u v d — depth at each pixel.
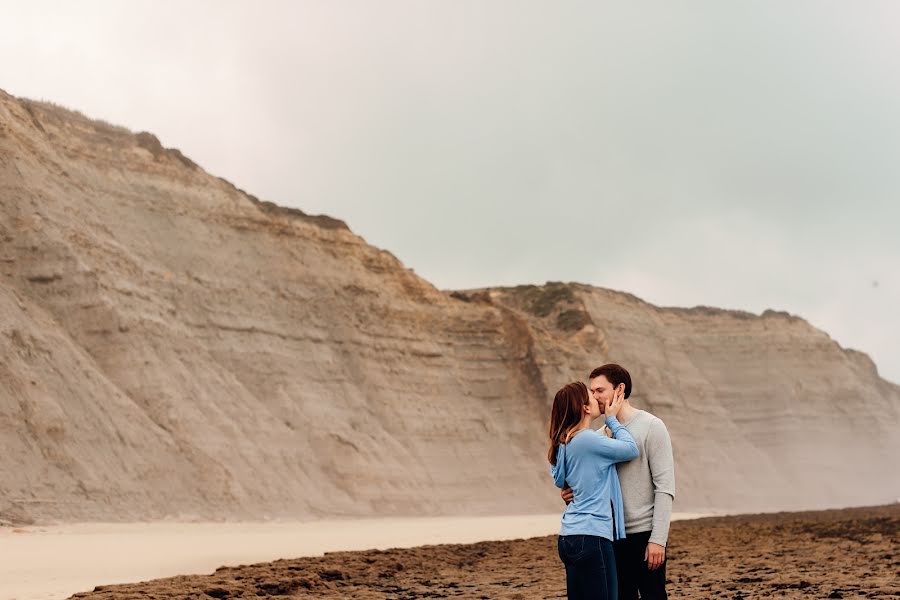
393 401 75.06
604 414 8.29
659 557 7.81
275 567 21.55
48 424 44.78
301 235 77.94
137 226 64.88
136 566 22.19
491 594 16.92
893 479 121.88
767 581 17.77
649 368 111.31
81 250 57.25
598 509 7.60
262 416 61.59
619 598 8.12
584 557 7.48
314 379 69.56
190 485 49.97
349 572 21.69
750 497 105.56
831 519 55.09
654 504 7.94
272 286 72.06
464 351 85.62
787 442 119.31
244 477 54.53
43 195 57.88
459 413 79.81
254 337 67.12
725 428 114.31
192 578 18.27
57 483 42.88
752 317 132.38
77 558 23.50
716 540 34.66
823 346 133.12
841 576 18.16
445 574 22.17
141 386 53.38
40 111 63.88
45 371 47.47
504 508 74.25
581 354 95.75
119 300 56.66
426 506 67.81
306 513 56.53
